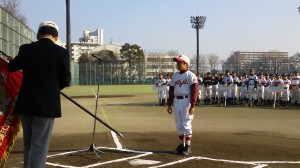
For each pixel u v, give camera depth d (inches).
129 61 2886.3
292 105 848.9
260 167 245.8
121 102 906.7
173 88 298.4
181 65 289.1
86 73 2444.6
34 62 177.5
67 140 355.6
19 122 224.2
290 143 342.6
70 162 259.1
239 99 917.2
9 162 263.3
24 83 179.9
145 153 288.0
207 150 302.5
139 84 2615.7
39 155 176.7
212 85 886.4
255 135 391.5
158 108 738.8
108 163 256.1
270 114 631.8
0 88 220.5
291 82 863.1
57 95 180.2
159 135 384.2
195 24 1704.0
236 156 280.1
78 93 1344.7
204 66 2267.5
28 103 175.3
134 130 426.9
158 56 2896.2
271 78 858.8
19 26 1021.2
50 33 187.3
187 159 268.1
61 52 181.6
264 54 4146.2
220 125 479.2
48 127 179.2
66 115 599.5
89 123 497.0
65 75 183.5
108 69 2514.8
